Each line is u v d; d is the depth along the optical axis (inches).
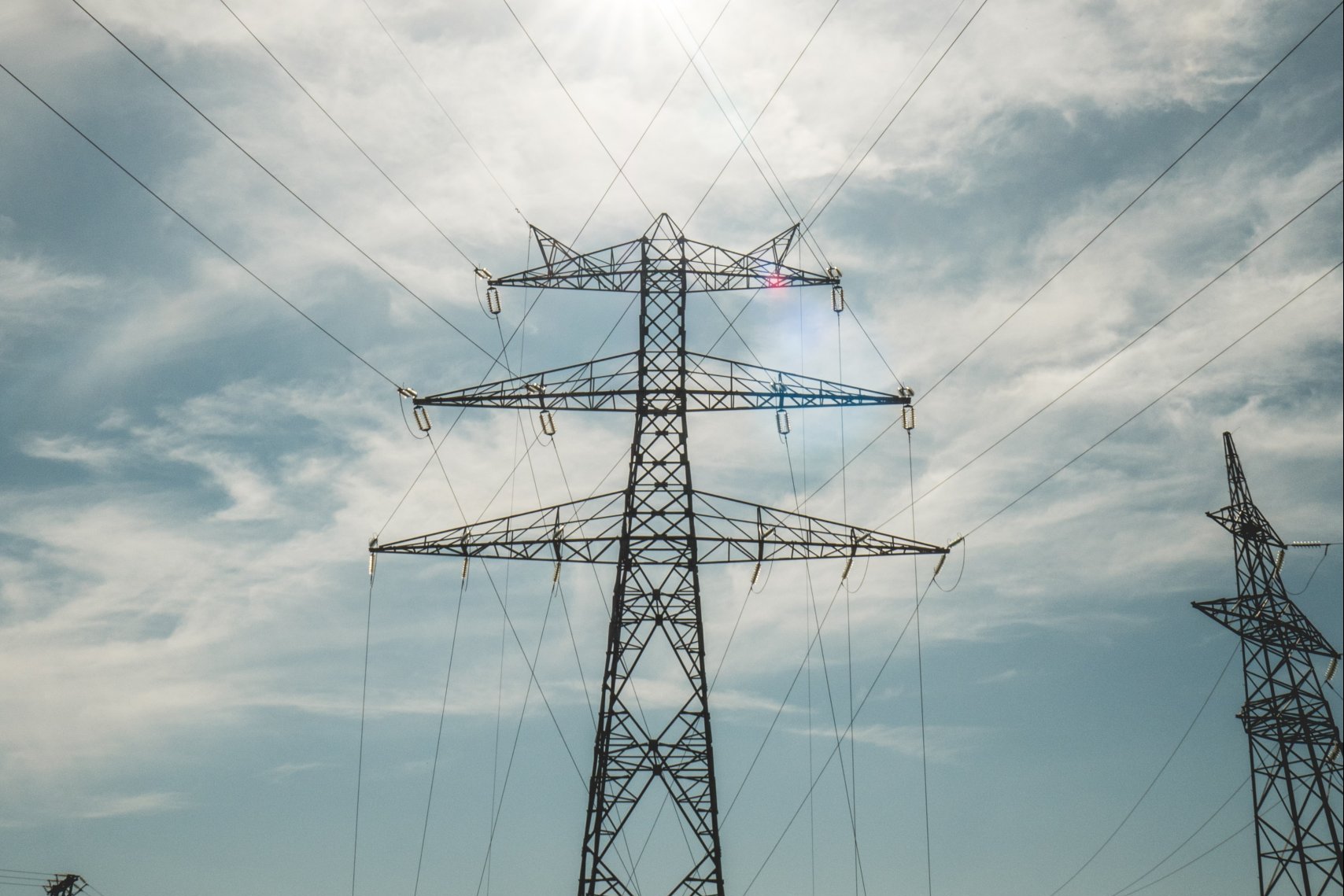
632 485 1549.0
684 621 1489.9
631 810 1412.4
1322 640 1891.0
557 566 1555.1
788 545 1535.4
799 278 1770.4
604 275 1743.4
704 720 1448.1
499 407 1599.4
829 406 1604.3
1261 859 1839.3
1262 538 1964.8
